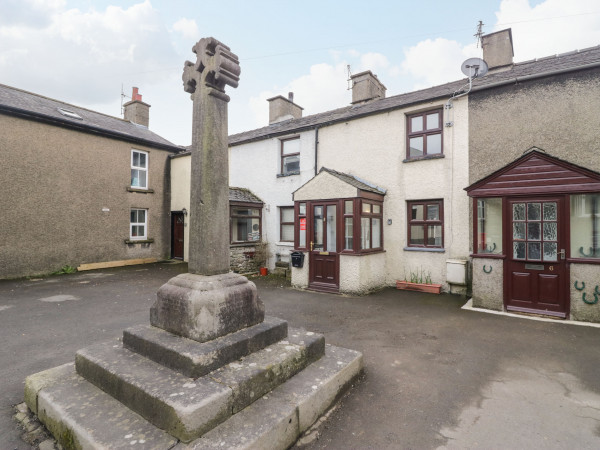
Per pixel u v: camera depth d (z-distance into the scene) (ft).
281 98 45.37
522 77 22.35
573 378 11.55
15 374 11.69
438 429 8.70
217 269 10.78
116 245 41.11
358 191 25.27
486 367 12.49
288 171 37.19
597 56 22.26
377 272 27.53
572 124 20.93
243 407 8.20
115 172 41.04
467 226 25.02
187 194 45.75
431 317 19.33
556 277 18.94
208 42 10.89
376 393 10.62
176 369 8.73
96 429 7.29
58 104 41.57
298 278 28.60
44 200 34.24
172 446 6.78
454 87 28.17
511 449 7.86
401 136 28.45
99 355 9.84
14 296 24.32
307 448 8.01
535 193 19.21
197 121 11.17
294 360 10.14
